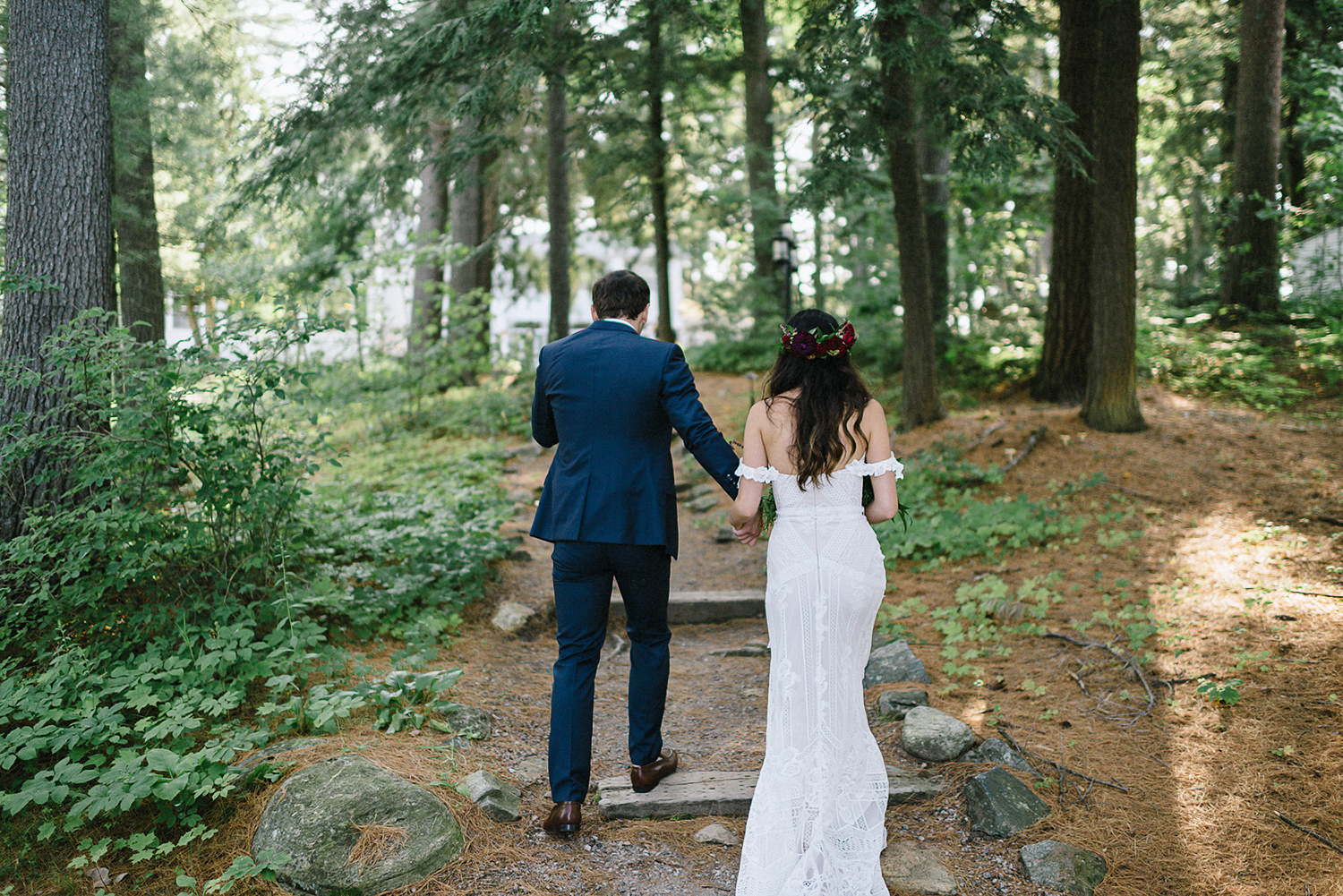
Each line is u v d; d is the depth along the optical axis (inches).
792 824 93.0
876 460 99.3
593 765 130.3
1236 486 243.0
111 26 251.3
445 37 245.3
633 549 109.3
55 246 161.2
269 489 150.1
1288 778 112.9
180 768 102.9
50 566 146.9
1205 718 129.9
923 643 169.9
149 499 148.4
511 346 497.4
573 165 676.1
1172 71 497.0
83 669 124.6
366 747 119.3
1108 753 123.4
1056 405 344.5
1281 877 96.0
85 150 164.6
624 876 100.4
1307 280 421.1
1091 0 322.7
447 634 173.9
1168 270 724.7
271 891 94.3
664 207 537.6
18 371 152.3
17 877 98.9
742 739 137.8
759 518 106.0
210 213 318.7
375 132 326.3
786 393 101.7
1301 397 317.4
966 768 120.1
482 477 316.8
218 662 129.0
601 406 110.1
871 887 92.4
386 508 234.2
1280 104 409.1
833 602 96.3
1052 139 245.4
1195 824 106.6
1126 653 153.6
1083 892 95.7
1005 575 202.8
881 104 272.4
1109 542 211.0
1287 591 169.0
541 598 202.1
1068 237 343.3
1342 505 217.2
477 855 102.0
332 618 167.9
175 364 146.4
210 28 311.7
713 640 194.4
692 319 953.5
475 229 512.1
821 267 641.0
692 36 307.1
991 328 446.3
